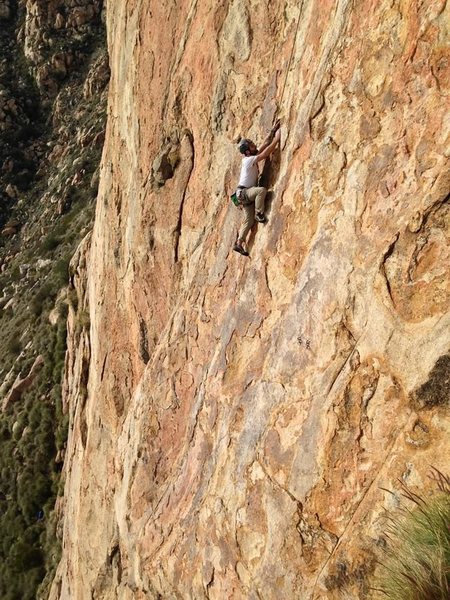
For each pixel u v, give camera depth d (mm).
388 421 3594
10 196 47438
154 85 9656
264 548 4539
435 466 3225
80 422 14789
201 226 7750
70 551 13664
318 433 4117
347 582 3660
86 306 18406
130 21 11164
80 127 47969
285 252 4992
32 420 23797
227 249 6527
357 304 3973
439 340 3299
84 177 41875
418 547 2830
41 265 36938
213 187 7387
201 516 5684
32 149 49625
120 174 12109
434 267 3426
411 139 3740
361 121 4227
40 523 20578
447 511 2785
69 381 21062
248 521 4770
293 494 4281
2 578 19266
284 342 4746
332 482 3939
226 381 5781
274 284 5141
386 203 3855
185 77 8312
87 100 49844
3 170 48438
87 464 12547
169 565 6375
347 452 3852
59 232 38500
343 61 4504
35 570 18922
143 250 9789
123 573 8547
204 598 5500
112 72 13719
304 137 4898
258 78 6301
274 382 4785
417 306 3496
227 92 6926
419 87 3732
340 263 4184
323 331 4277
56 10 54094
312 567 4000
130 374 10750
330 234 4348
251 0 6457
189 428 6824
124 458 9406
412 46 3812
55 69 52312
